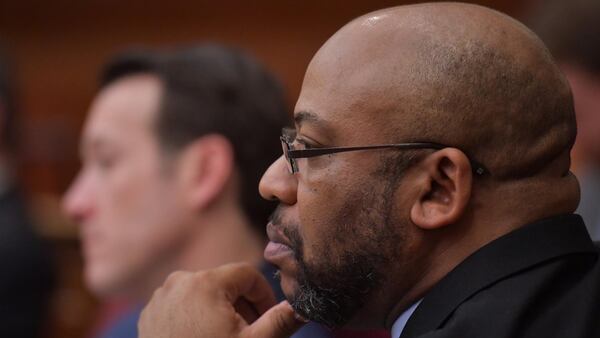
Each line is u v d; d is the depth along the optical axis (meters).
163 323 3.03
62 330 10.82
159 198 4.73
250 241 4.71
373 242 2.67
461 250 2.65
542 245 2.61
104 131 4.81
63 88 13.11
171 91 4.75
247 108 4.74
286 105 4.94
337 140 2.68
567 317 2.49
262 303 3.22
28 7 13.16
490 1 10.72
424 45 2.66
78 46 13.08
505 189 2.64
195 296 3.07
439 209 2.62
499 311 2.48
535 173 2.66
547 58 2.73
